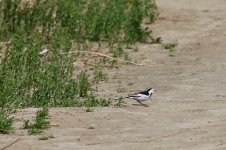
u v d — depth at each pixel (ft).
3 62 62.08
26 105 54.75
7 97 52.85
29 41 73.61
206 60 79.41
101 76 68.44
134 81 67.67
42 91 56.80
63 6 88.53
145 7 101.30
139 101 55.93
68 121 49.16
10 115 50.11
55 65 62.49
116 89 63.62
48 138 45.09
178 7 111.14
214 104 56.70
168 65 76.59
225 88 64.03
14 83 55.31
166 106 55.72
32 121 48.78
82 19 88.02
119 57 79.82
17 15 85.56
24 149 42.65
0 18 86.17
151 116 51.80
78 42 84.58
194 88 64.03
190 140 45.21
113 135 46.21
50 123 48.37
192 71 73.00
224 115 52.42
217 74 71.20
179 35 94.27
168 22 101.24
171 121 50.34
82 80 62.08
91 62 75.82
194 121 50.39
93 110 52.49
